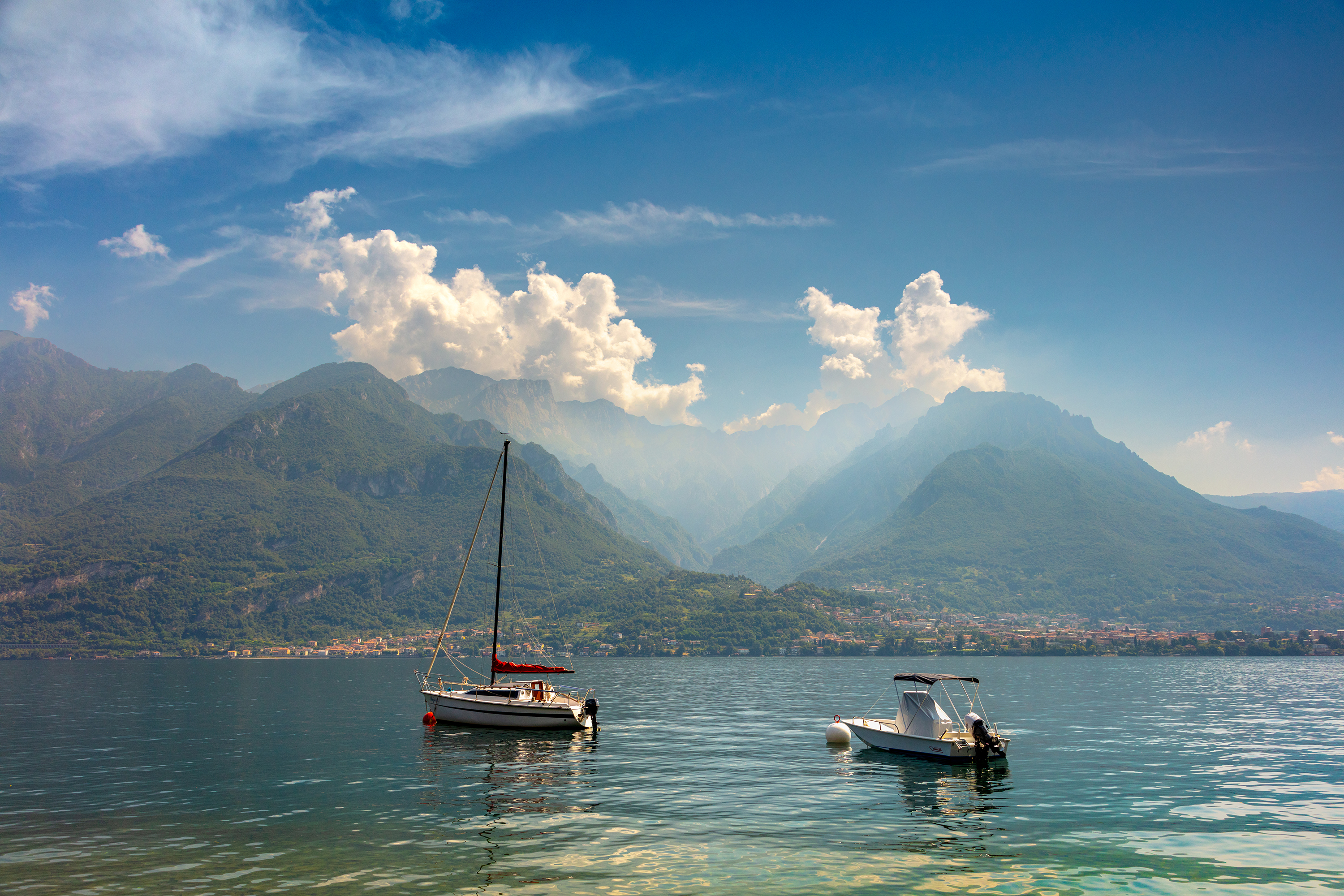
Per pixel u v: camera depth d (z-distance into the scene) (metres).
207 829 31.62
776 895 23.78
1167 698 100.06
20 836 30.78
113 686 134.25
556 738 59.50
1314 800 36.66
